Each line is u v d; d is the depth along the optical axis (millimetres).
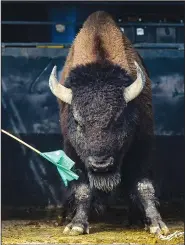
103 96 9805
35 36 16188
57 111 14492
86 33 10828
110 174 9891
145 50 14648
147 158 10648
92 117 9703
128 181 10688
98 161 9609
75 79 10078
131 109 10047
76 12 15523
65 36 15305
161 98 14617
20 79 14516
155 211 10406
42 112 14492
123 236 10164
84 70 10148
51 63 14562
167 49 14617
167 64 14625
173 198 14641
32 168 14492
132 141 10406
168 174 14633
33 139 14477
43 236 10547
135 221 11297
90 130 9695
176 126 14609
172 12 15836
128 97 9938
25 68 14523
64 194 14430
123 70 10180
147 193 10555
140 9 15773
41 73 14539
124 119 9914
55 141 14469
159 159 14625
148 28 15086
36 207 14477
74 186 10648
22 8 16266
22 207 14477
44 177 14492
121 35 10906
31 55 14531
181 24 14672
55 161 9383
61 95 10102
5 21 14891
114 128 9797
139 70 10008
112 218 12562
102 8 15617
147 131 10617
